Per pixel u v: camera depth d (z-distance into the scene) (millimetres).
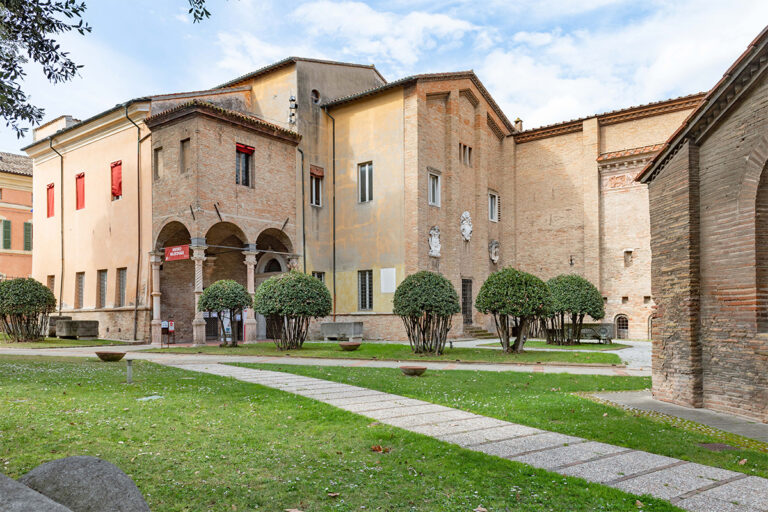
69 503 3420
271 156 27172
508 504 5102
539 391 11750
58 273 31875
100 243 28906
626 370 15336
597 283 29938
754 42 8750
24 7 9266
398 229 27359
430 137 28188
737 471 6211
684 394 10242
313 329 28125
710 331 9953
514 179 33875
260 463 6129
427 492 5359
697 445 7383
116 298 27672
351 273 29125
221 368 15180
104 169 28953
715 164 9914
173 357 18969
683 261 10398
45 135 34438
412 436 7430
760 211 9102
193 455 6348
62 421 7715
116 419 7965
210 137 24531
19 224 40906
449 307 19594
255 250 26031
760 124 8953
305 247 28484
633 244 29359
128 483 3633
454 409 9602
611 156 29938
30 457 5988
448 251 28875
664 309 10938
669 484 5762
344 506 4977
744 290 9273
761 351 8891
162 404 9211
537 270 32594
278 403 9672
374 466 6148
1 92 9383
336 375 13742
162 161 25625
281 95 29281
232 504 4945
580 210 31297
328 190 30062
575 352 19891
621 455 6797
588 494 5363
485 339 28375
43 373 12961
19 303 24875
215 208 24391
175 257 24578
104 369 14102
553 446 7188
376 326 27688
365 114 29062
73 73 10062
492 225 33094
